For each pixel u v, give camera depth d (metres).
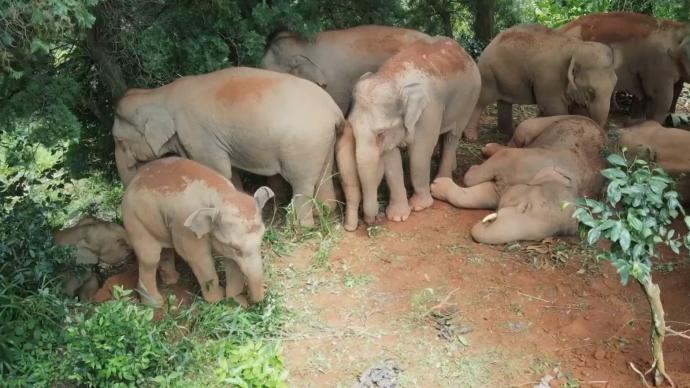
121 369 4.15
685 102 8.52
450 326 4.78
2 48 4.25
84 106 6.34
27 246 4.98
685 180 5.80
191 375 4.41
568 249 5.46
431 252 5.58
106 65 5.83
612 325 4.71
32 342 4.55
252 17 6.19
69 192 7.58
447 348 4.60
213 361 4.50
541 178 5.68
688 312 4.77
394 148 5.77
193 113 5.50
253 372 3.98
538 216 5.51
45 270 4.84
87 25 4.30
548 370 4.39
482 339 4.66
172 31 5.85
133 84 6.15
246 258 4.65
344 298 5.12
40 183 6.05
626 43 7.33
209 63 5.91
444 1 8.53
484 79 7.37
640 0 9.12
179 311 5.11
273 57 6.50
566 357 4.48
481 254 5.50
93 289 5.37
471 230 5.73
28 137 5.07
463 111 6.27
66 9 4.04
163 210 4.79
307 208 5.80
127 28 5.71
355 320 4.89
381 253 5.60
